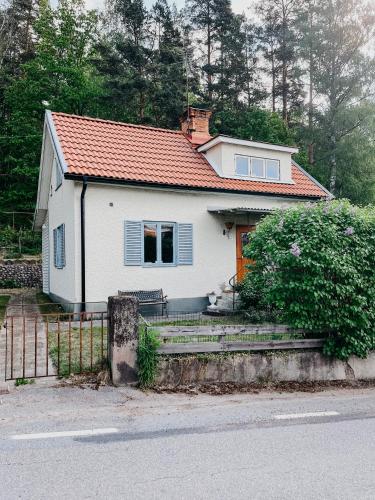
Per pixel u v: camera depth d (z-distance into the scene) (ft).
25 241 92.84
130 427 16.71
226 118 102.83
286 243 25.25
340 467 13.41
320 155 102.78
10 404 18.66
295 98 119.85
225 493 11.71
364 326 24.70
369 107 94.89
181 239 45.14
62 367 23.24
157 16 114.01
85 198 40.01
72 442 15.15
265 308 37.24
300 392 22.57
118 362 21.35
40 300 56.39
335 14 99.30
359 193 96.32
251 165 52.80
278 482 12.36
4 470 12.94
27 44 128.88
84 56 116.37
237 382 23.04
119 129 50.55
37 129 104.83
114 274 41.19
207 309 43.70
